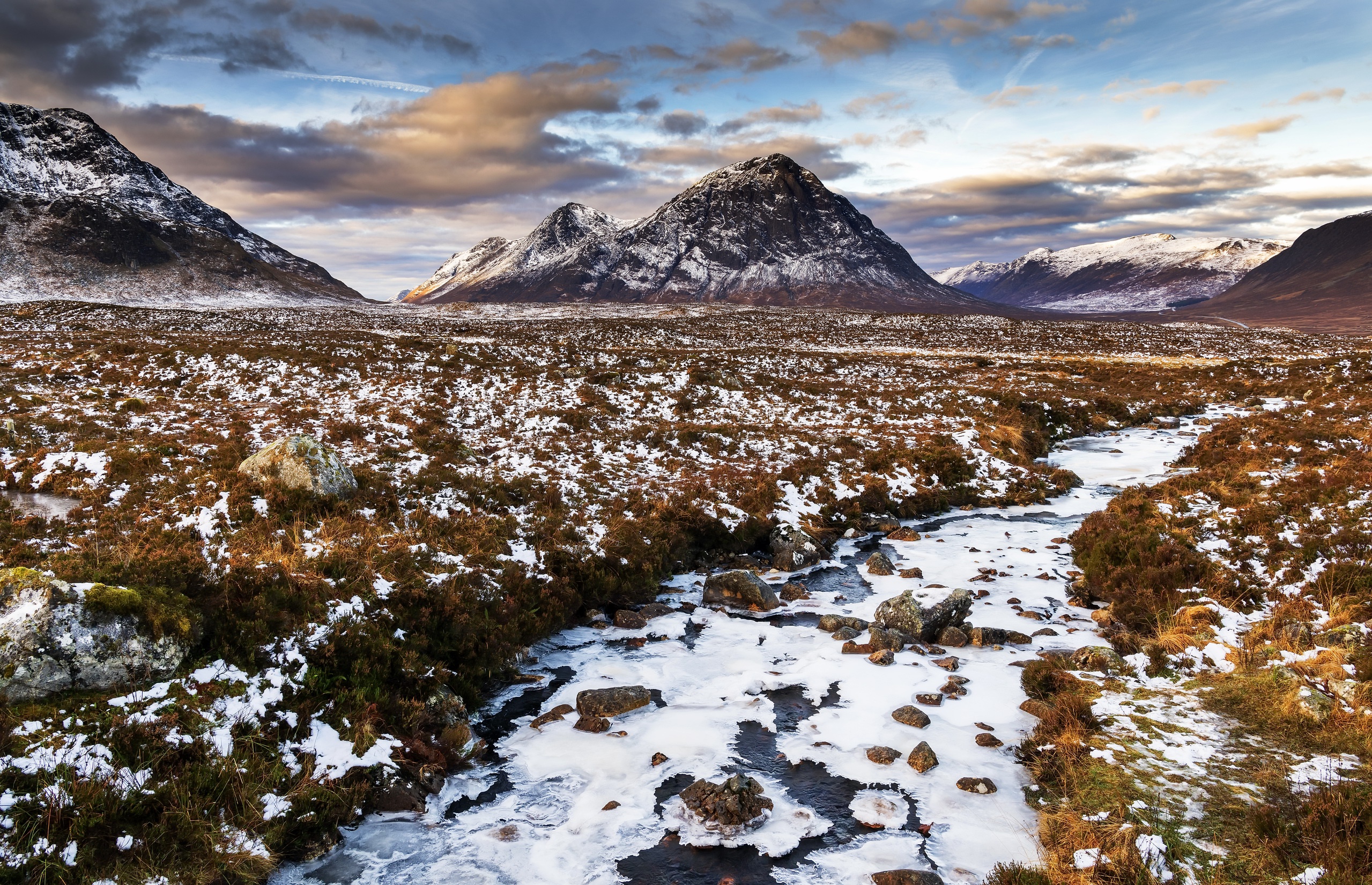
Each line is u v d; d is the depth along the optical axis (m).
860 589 13.91
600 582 12.93
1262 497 15.45
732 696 9.56
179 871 5.89
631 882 6.08
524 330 71.75
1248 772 6.87
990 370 49.53
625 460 21.16
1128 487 21.20
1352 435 21.42
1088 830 6.19
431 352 39.47
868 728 8.55
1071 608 12.57
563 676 10.27
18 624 6.80
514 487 16.70
